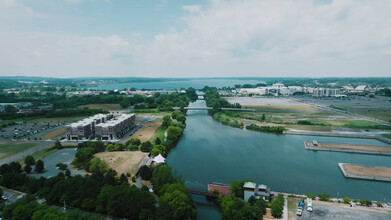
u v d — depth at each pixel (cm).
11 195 16975
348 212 15512
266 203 16238
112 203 14475
